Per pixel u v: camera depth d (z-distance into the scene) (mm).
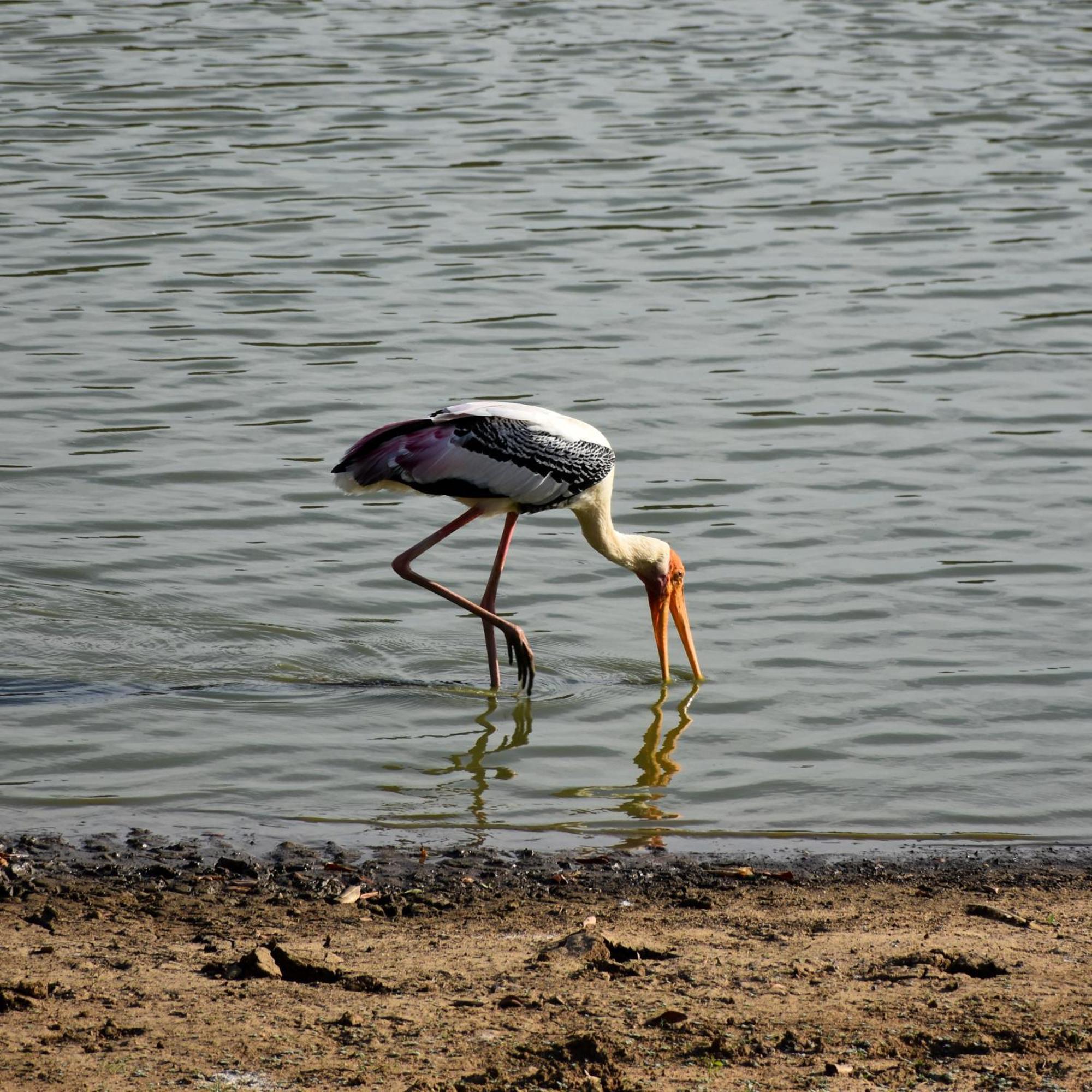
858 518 16328
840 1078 7098
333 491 16922
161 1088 6867
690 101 31562
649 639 14141
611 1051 7293
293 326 21328
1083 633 13953
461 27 36781
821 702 12820
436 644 13945
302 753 11844
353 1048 7285
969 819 11008
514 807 11102
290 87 31938
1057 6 38938
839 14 38375
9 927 8867
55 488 16703
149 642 13656
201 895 9531
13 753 11656
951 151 29016
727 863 10250
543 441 13664
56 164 27375
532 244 24438
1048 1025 7652
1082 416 18906
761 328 21516
